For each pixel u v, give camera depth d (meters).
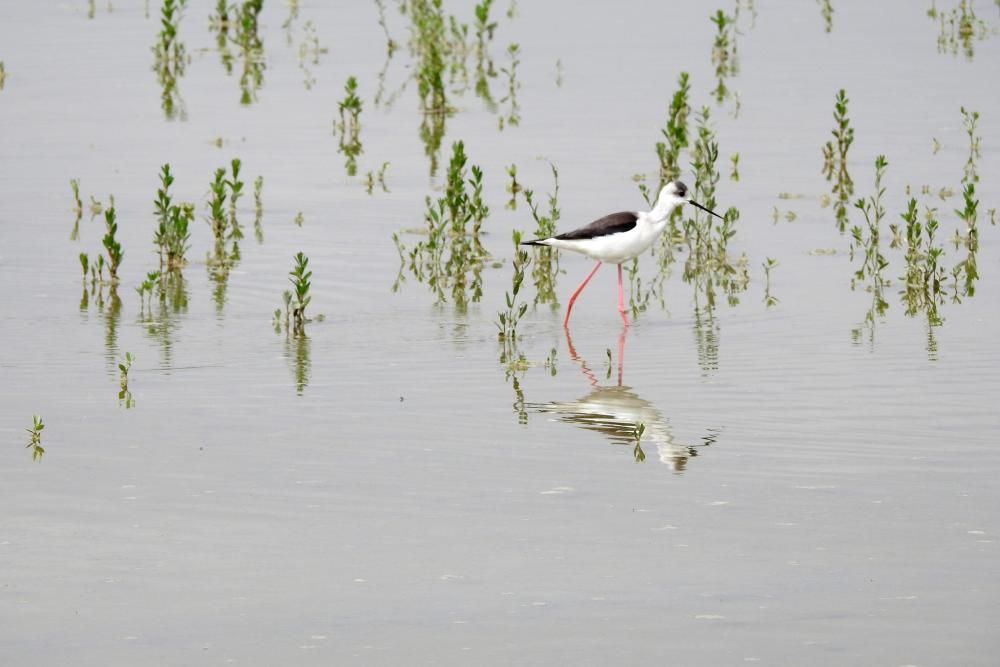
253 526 10.89
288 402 13.95
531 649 8.94
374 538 10.65
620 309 17.02
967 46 32.56
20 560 10.29
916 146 25.22
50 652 8.96
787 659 8.76
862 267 19.09
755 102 28.47
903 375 14.65
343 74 31.59
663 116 27.59
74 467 12.16
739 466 12.11
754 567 10.06
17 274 18.86
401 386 14.49
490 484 11.76
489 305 17.73
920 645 8.90
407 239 20.69
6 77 31.19
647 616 9.35
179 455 12.45
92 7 39.06
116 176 23.98
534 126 27.17
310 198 22.84
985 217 21.17
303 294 16.42
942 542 10.42
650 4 38.34
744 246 20.25
